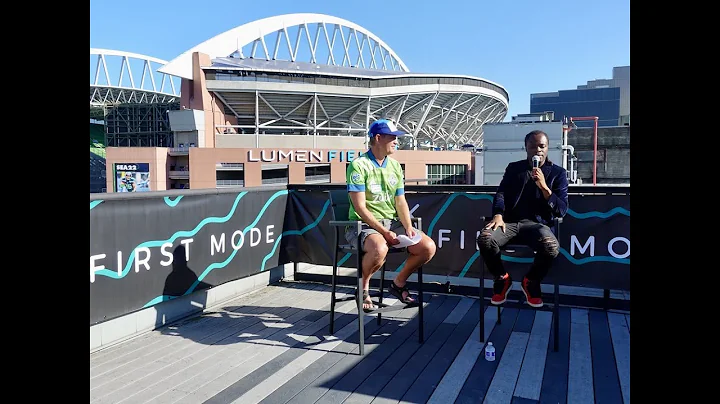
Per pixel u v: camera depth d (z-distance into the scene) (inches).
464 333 139.4
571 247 161.3
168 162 1828.2
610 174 960.3
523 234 130.9
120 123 2605.8
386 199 136.3
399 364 116.9
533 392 101.0
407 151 1754.4
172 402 97.7
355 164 130.1
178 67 1916.8
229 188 171.6
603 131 965.2
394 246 129.6
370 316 157.8
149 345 131.5
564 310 161.6
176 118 1867.6
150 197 139.4
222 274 169.8
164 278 145.3
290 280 211.3
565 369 112.9
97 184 3088.1
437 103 2509.8
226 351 126.9
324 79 2062.0
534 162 129.0
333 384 105.8
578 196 159.8
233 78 1945.1
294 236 206.7
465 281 188.2
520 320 151.2
